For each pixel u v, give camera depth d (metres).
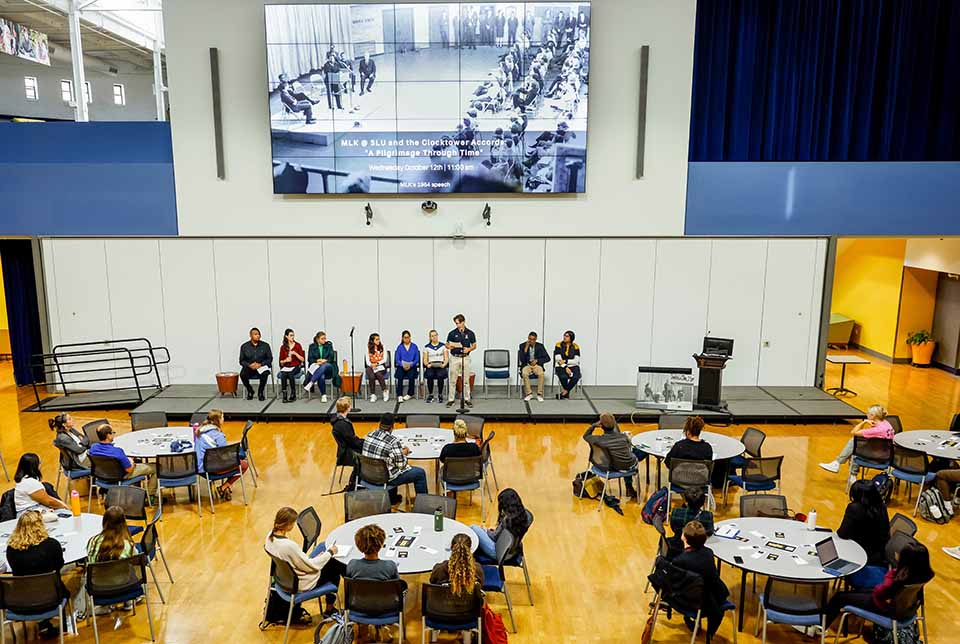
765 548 6.59
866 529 6.63
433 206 13.78
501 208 13.84
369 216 13.78
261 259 14.17
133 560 6.27
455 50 12.91
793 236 14.08
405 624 6.69
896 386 15.93
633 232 13.97
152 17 17.91
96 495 9.67
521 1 12.76
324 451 11.35
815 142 14.16
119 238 14.12
